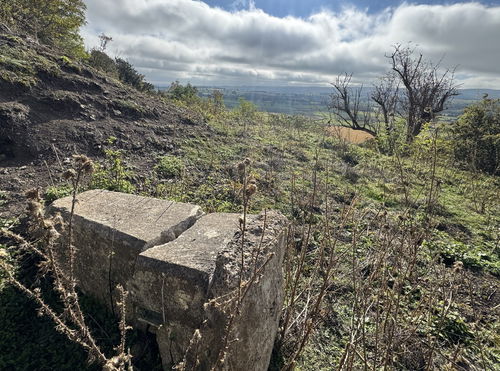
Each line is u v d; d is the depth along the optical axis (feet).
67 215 9.00
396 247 10.15
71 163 16.30
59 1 41.22
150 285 6.71
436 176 24.29
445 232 16.43
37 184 14.15
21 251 9.54
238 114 43.93
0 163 15.31
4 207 12.21
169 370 6.70
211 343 5.80
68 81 22.56
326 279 6.89
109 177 15.11
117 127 21.27
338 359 8.20
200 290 6.11
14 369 7.05
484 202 20.16
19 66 20.33
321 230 13.17
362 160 28.48
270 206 15.70
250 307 6.07
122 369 4.25
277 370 7.55
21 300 8.33
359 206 17.38
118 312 8.07
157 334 6.78
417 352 8.41
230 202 15.64
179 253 6.91
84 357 7.34
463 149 31.12
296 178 19.98
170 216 9.04
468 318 10.22
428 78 45.91
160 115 26.37
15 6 34.04
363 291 7.63
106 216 8.86
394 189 19.56
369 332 8.64
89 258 8.48
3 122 16.46
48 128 18.04
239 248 6.31
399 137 33.22
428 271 11.40
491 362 8.57
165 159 19.48
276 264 7.13
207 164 20.38
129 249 7.73
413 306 9.93
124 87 27.81
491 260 14.20
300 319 8.68
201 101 47.67
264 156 24.18
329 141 34.04
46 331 7.84
